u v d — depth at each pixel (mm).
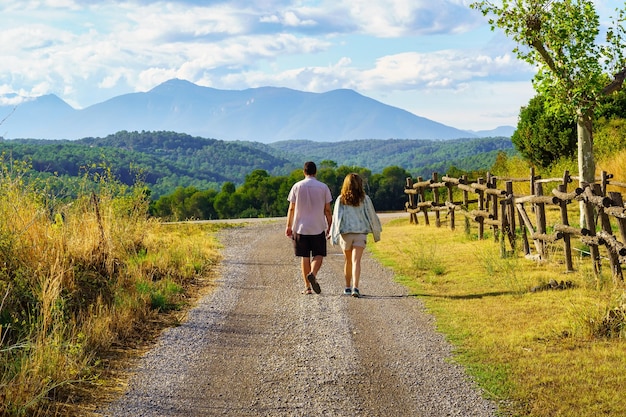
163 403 5320
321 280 10914
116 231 11289
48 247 8016
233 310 8766
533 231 11094
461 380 5746
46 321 6414
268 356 6621
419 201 19984
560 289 8930
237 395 5516
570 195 9547
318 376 5973
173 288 9664
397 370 6090
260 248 15547
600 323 6793
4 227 7785
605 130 23891
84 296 7906
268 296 9695
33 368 5406
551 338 6754
